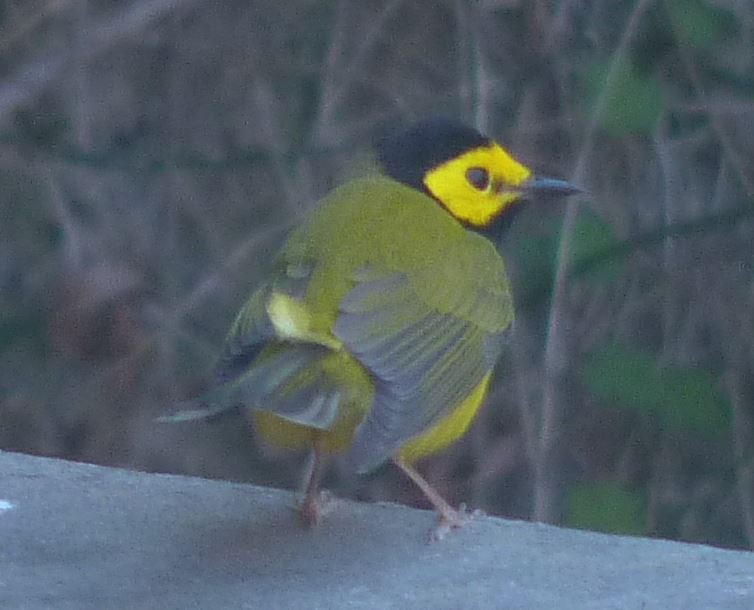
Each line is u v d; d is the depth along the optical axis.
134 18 13.08
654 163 12.07
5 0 13.65
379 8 13.16
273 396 6.01
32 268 13.47
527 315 11.97
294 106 13.45
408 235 7.30
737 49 11.77
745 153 12.12
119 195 13.59
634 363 10.32
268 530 6.21
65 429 13.11
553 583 5.79
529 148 12.06
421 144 8.05
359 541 6.16
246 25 13.70
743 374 11.99
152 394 13.02
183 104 13.74
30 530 6.15
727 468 11.73
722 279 12.12
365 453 6.11
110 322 13.16
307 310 6.66
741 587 5.73
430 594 5.71
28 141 13.00
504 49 12.42
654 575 5.84
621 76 10.65
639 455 11.88
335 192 7.64
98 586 5.75
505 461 11.97
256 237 12.35
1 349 13.00
